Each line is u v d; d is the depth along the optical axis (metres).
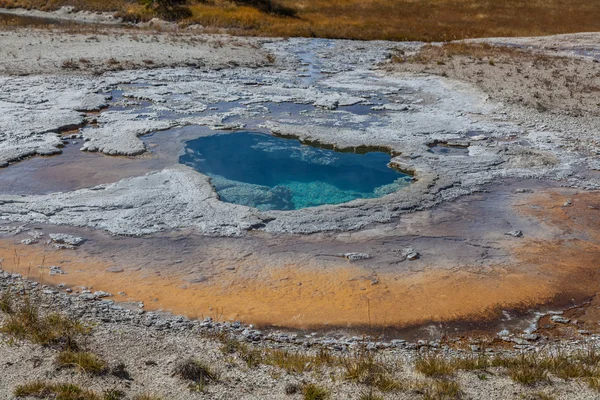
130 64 21.30
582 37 31.00
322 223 9.77
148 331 6.57
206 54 23.58
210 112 16.25
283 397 5.27
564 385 5.59
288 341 6.72
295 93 18.75
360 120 15.95
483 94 18.59
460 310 7.55
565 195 11.47
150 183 10.99
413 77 21.45
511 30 35.00
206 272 8.20
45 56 21.16
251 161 13.12
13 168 11.75
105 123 14.82
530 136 14.88
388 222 9.95
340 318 7.26
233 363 5.89
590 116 16.50
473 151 13.62
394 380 5.64
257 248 8.91
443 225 9.95
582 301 7.88
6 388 5.09
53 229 9.26
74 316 6.77
